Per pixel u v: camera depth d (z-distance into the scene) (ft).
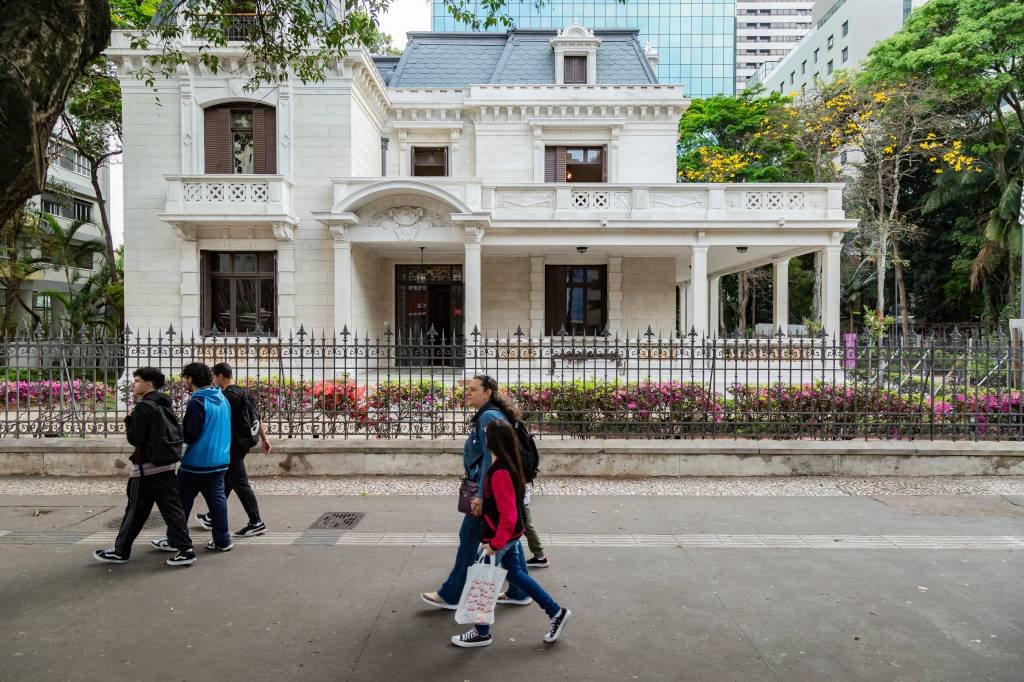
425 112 73.36
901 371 29.89
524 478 13.73
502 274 73.87
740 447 27.89
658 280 73.15
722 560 18.40
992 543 19.93
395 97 73.20
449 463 28.12
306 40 26.18
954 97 86.94
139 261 61.62
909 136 93.86
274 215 58.54
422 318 73.72
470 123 74.23
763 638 13.82
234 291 62.64
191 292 61.00
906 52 88.69
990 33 78.54
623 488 26.35
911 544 19.81
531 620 14.76
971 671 12.54
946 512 23.11
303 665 12.57
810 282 134.51
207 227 61.16
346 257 59.47
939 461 28.02
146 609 15.08
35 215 84.17
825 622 14.57
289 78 61.05
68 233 83.35
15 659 12.71
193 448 18.67
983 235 95.14
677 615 14.89
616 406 30.94
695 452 27.89
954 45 80.69
